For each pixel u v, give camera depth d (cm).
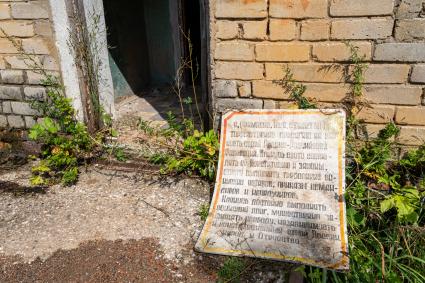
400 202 236
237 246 237
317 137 268
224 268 222
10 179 326
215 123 308
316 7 255
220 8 272
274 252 230
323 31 260
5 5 322
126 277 219
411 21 243
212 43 284
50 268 227
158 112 473
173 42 570
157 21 582
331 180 254
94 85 359
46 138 338
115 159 346
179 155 326
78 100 349
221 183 276
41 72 338
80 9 330
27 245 246
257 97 292
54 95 337
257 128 282
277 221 249
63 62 331
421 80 255
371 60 259
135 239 249
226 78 292
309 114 273
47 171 336
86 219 271
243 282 213
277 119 279
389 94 264
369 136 279
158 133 347
